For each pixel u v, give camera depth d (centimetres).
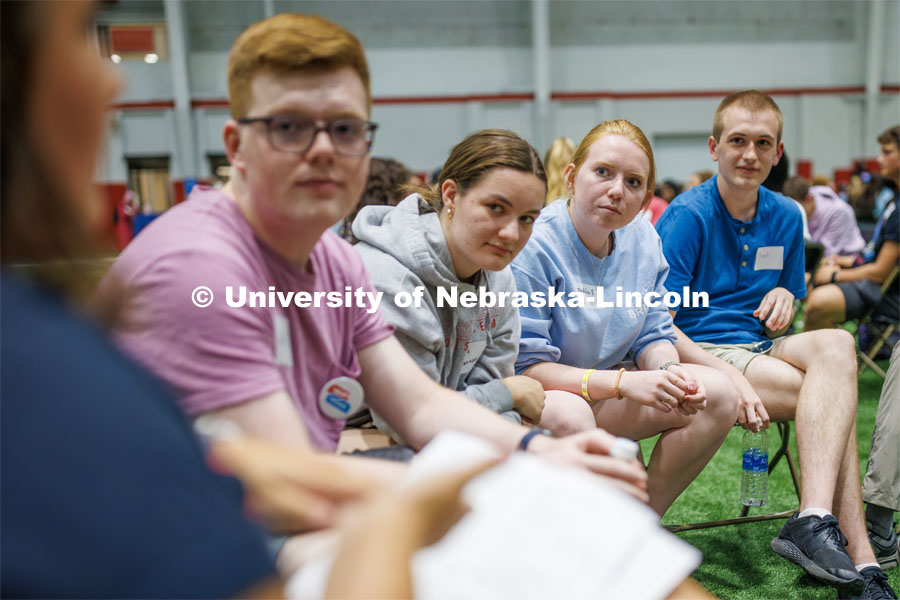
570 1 1318
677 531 224
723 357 230
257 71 99
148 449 36
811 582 203
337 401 119
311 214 102
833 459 195
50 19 40
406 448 120
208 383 95
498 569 70
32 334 35
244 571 37
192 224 101
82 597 33
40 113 41
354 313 125
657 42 1338
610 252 211
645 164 195
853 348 207
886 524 210
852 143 1376
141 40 1269
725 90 1356
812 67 1357
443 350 166
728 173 234
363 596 47
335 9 1301
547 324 203
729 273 244
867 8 1336
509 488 79
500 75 1332
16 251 43
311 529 73
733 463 308
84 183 44
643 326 215
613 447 106
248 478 72
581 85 1341
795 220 248
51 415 34
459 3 1312
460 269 165
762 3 1333
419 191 180
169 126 1285
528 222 157
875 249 384
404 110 1334
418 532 56
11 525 32
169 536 35
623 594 70
